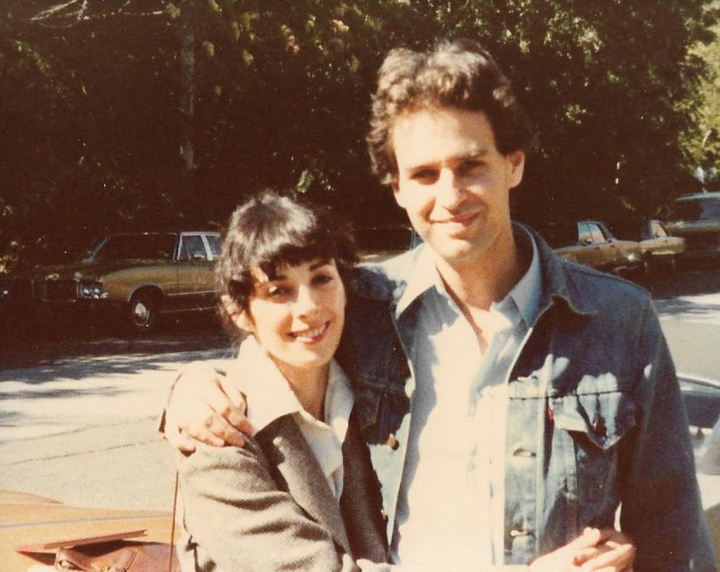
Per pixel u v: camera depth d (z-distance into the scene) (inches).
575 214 898.1
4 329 574.6
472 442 71.7
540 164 840.9
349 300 77.0
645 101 866.8
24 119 581.9
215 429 65.6
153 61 652.7
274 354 69.8
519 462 70.0
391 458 73.5
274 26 641.0
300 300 68.6
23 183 597.6
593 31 799.7
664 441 72.3
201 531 66.1
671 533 72.5
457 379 73.6
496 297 73.8
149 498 235.5
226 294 70.4
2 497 129.0
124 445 289.9
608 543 69.2
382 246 556.7
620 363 70.9
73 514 117.2
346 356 76.2
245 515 64.8
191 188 682.2
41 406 353.4
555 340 71.3
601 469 69.8
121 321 573.9
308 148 707.4
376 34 665.0
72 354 502.0
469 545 70.7
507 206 72.4
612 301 72.2
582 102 826.8
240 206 72.2
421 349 74.6
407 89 69.6
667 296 783.1
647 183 918.4
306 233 68.4
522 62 782.5
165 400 69.8
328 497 68.7
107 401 363.9
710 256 1008.2
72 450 283.6
